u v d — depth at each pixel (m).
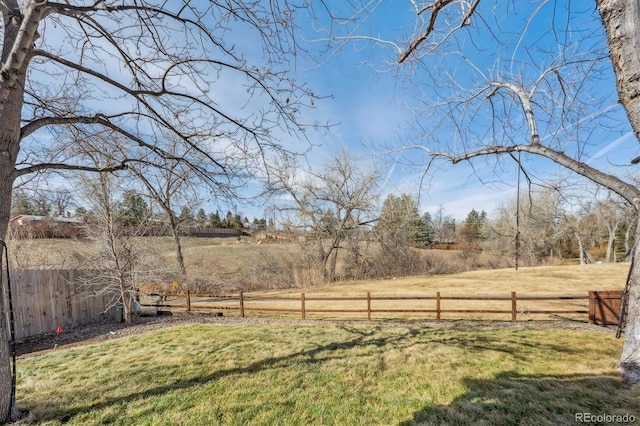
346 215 21.11
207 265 18.75
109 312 9.08
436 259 24.77
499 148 5.72
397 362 4.86
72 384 4.19
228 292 15.98
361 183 20.94
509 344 5.65
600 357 4.76
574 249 34.25
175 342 6.22
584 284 15.36
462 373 4.32
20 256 10.29
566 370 4.27
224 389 3.96
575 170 4.81
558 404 3.29
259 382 4.16
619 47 3.42
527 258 29.84
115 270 8.30
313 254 21.06
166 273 10.45
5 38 3.02
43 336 7.20
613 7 3.42
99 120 3.53
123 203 8.34
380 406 3.48
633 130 3.45
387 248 22.22
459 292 13.91
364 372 4.47
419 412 3.31
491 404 3.39
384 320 8.52
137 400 3.70
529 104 5.45
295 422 3.19
